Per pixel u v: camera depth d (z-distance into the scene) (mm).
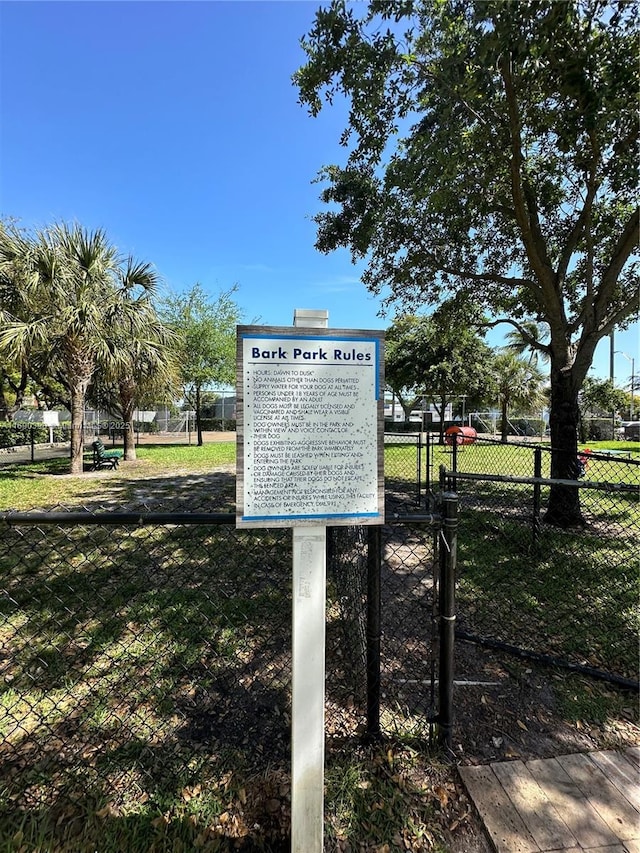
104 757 1807
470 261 7148
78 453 9883
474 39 3545
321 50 4398
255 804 1585
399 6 3848
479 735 1925
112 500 6805
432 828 1505
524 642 2707
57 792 1643
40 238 8953
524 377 21031
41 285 8812
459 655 2547
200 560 3953
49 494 7312
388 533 4914
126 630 2793
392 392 22250
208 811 1558
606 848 1431
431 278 7191
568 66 3322
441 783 1674
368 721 1837
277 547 4258
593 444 18141
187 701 2152
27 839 1454
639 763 1785
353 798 1598
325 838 1473
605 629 2852
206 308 17906
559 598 3285
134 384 11180
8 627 2840
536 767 1751
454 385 19141
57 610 3047
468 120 4969
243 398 1328
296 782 1388
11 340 8469
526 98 4316
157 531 4711
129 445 12797
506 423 21031
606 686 2279
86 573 3678
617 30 3344
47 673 2369
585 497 6883
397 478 9102
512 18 3080
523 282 6031
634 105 3900
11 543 4379
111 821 1521
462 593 3375
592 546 4422
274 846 1441
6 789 1650
